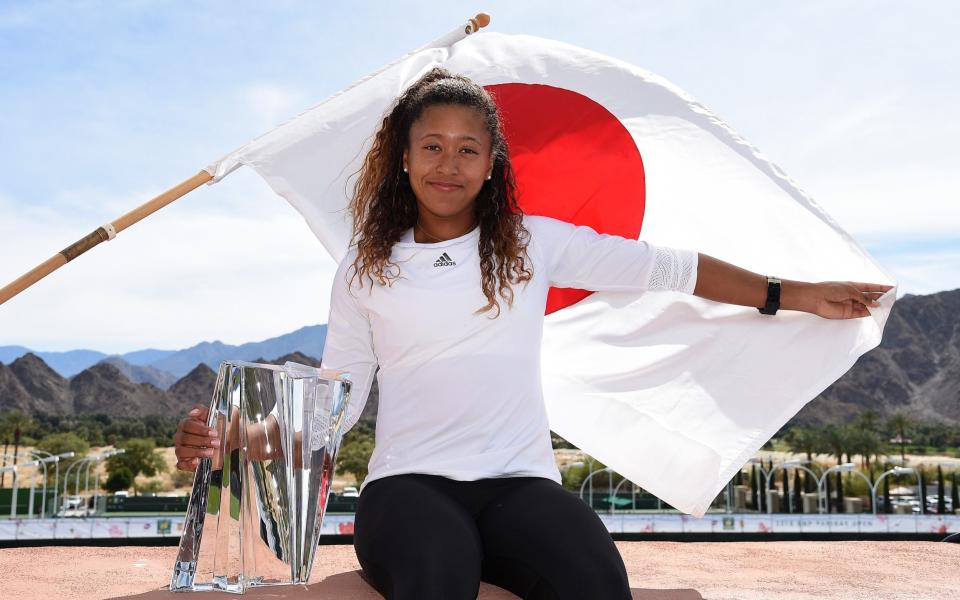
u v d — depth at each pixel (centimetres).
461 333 221
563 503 191
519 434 218
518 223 238
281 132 317
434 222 240
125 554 270
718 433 289
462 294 223
